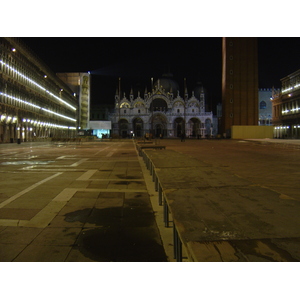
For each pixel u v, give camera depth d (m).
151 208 6.77
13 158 19.66
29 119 59.78
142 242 4.69
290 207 3.57
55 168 14.02
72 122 99.94
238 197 4.16
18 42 53.31
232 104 86.06
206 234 2.67
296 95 76.50
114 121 127.25
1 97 46.31
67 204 7.08
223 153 24.23
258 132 71.94
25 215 6.09
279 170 13.03
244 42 86.50
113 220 5.86
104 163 16.50
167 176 6.14
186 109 125.25
